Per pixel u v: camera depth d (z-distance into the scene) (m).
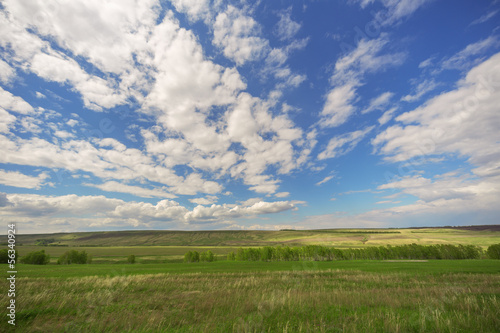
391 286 21.80
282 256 95.25
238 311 11.73
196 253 108.12
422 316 10.30
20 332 9.00
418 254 88.50
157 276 29.59
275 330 9.32
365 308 12.64
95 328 9.36
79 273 35.41
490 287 19.28
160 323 9.80
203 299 14.66
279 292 16.66
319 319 10.59
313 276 30.88
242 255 104.38
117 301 14.70
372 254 92.44
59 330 9.27
